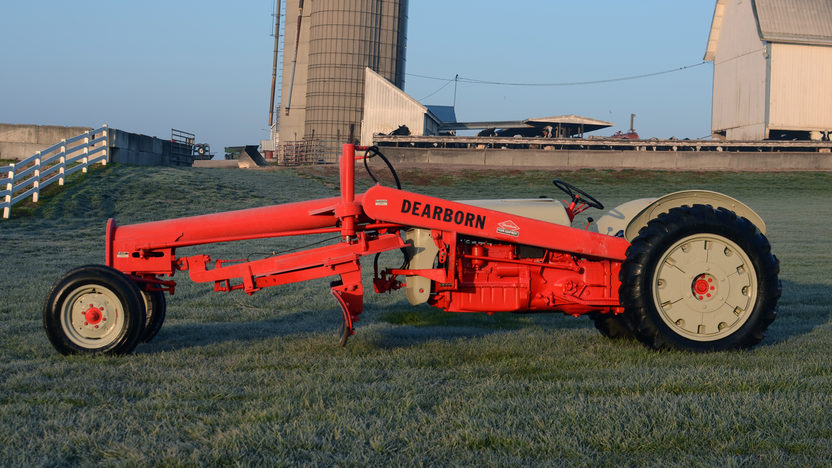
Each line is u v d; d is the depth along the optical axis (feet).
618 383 15.44
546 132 189.16
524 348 19.72
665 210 20.93
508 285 19.63
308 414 13.26
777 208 96.37
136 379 16.31
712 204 20.68
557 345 20.17
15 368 17.38
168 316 26.48
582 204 21.59
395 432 12.24
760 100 159.84
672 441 11.84
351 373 16.65
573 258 20.03
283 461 11.00
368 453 11.43
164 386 15.56
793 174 137.18
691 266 18.94
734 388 15.08
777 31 158.10
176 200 81.66
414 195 18.60
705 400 13.93
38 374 16.63
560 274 19.97
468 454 11.39
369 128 178.60
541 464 10.91
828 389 14.89
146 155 114.21
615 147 160.15
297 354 19.01
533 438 12.02
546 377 16.40
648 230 18.89
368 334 22.29
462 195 112.16
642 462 11.14
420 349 19.57
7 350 19.89
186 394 14.85
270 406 13.92
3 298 29.40
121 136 102.78
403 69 226.17
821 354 18.72
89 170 90.22
